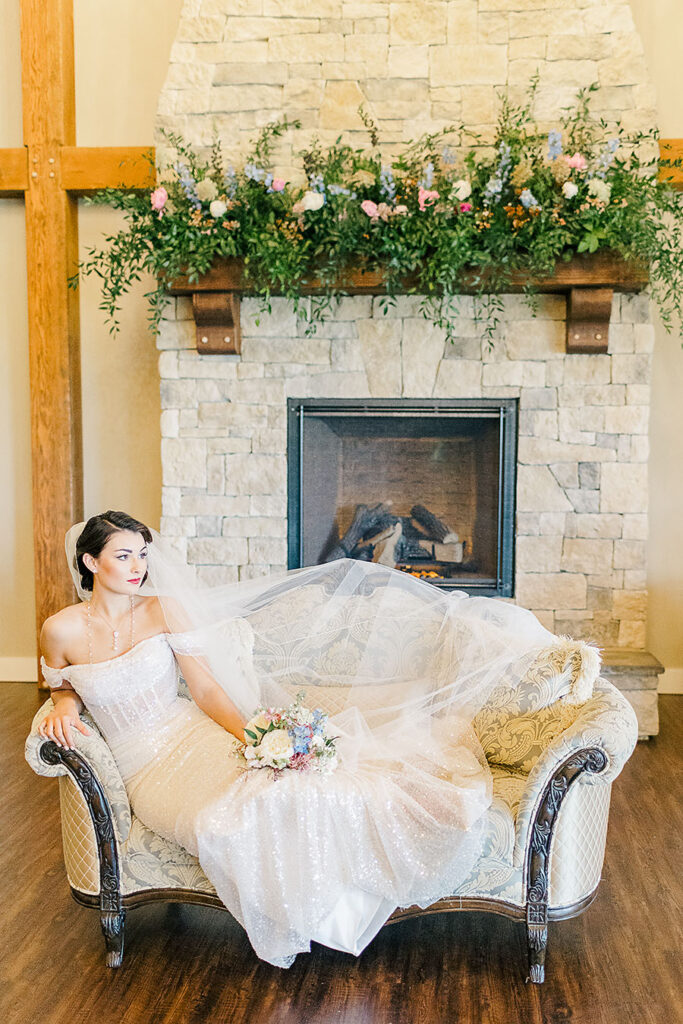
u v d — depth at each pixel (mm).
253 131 3807
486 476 4141
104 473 4594
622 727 2041
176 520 4082
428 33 3754
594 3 3701
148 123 4445
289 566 4094
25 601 4695
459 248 3479
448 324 3648
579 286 3713
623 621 3969
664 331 4293
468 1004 2008
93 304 4520
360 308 3938
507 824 2062
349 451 4387
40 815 3057
